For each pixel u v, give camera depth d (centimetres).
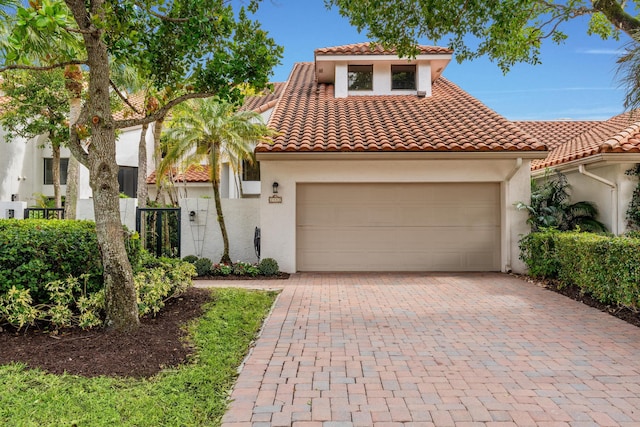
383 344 618
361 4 839
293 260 1248
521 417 403
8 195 1947
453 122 1383
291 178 1252
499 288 1027
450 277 1188
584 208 1262
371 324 722
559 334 661
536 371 515
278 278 1179
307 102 1648
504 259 1254
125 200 1293
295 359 557
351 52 1653
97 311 634
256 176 2039
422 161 1243
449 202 1289
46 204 1953
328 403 432
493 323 724
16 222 792
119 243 606
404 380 489
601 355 569
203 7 636
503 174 1241
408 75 1720
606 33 1149
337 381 486
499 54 976
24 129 1730
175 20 645
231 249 1350
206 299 829
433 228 1291
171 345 564
